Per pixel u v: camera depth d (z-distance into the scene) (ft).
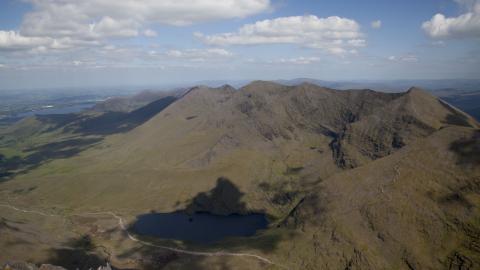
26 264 332.39
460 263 330.54
